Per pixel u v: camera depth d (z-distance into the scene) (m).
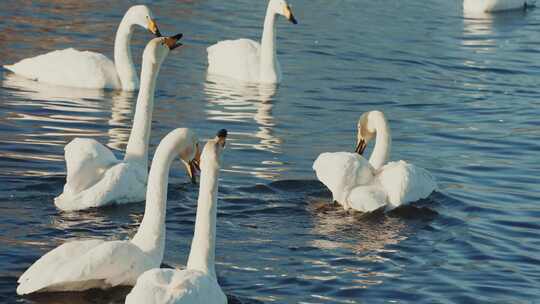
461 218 13.88
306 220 13.53
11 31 24.58
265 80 22.19
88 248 10.05
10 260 11.23
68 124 17.69
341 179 13.88
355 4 31.97
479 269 11.95
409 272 11.75
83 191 13.16
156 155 10.94
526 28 30.33
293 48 25.33
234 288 10.91
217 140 10.04
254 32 26.81
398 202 13.87
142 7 21.11
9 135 16.56
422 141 17.89
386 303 10.77
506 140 18.08
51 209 13.09
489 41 27.75
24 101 19.14
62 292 10.14
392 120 19.27
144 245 10.86
